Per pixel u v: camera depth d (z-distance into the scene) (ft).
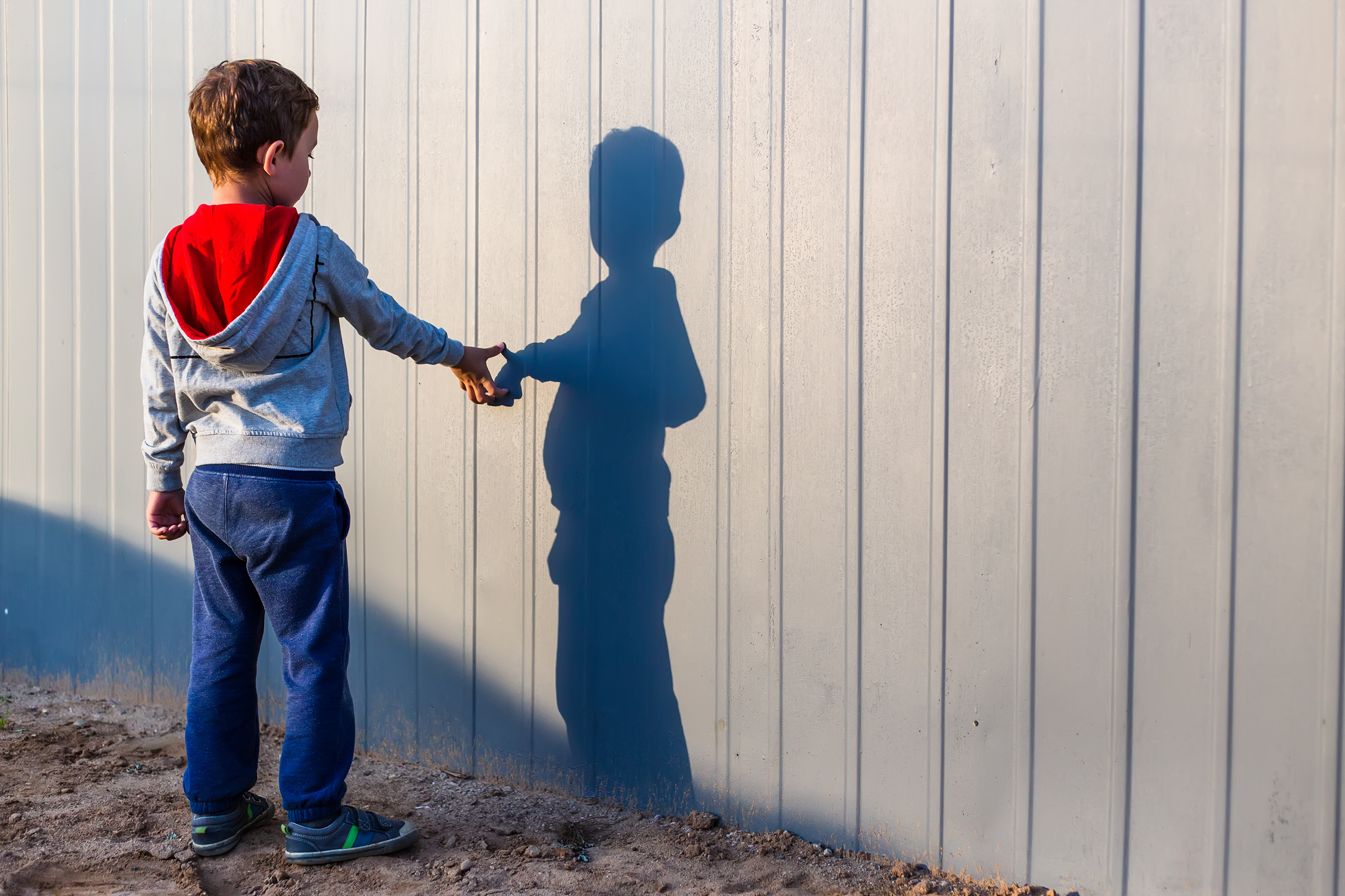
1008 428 5.32
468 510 7.09
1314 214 4.61
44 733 7.96
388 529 7.45
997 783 5.45
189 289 5.46
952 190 5.40
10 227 9.20
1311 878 4.74
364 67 7.31
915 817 5.69
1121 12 4.94
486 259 6.90
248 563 5.66
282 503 5.49
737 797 6.23
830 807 5.94
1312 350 4.64
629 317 6.40
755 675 6.13
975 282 5.36
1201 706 4.93
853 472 5.75
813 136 5.76
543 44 6.61
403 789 6.96
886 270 5.60
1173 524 4.95
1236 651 4.84
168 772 7.12
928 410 5.52
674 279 6.24
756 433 6.03
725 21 6.00
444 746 7.31
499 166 6.81
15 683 9.38
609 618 6.60
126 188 8.55
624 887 5.47
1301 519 4.69
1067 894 5.29
